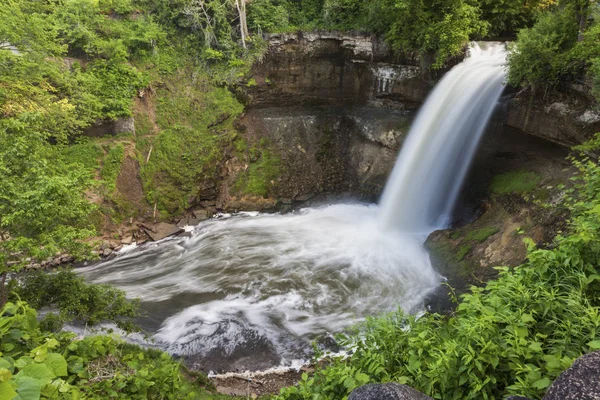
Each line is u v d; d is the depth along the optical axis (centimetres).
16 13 1906
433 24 2030
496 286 601
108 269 2008
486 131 1939
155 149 2477
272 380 1277
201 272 1944
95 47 2411
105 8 2634
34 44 1919
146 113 2533
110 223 2247
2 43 1919
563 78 1556
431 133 2142
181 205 2481
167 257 2130
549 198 1603
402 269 1891
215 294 1759
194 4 2677
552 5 2033
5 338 588
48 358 516
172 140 2534
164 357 1093
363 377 535
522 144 1862
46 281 1184
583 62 1442
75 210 1052
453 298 672
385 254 2030
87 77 2300
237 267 1969
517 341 477
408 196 2270
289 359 1381
